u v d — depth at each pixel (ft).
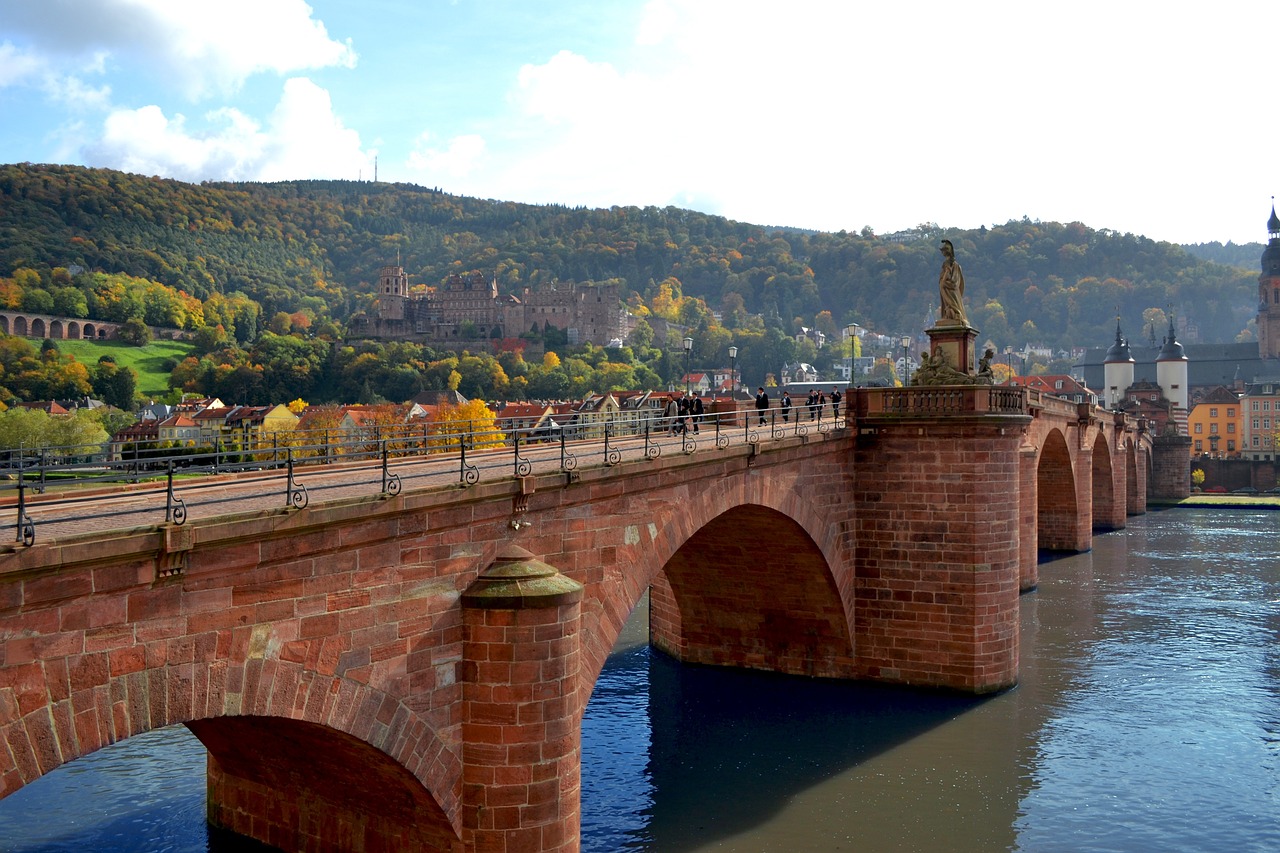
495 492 82.23
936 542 151.33
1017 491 154.61
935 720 144.05
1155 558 304.50
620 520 100.01
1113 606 229.45
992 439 149.07
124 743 132.26
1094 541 347.77
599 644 97.60
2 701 52.19
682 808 116.37
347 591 70.95
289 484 67.46
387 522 73.15
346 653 70.90
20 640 52.85
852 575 156.76
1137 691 160.97
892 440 153.28
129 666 57.82
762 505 128.98
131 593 57.82
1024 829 111.14
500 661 79.46
